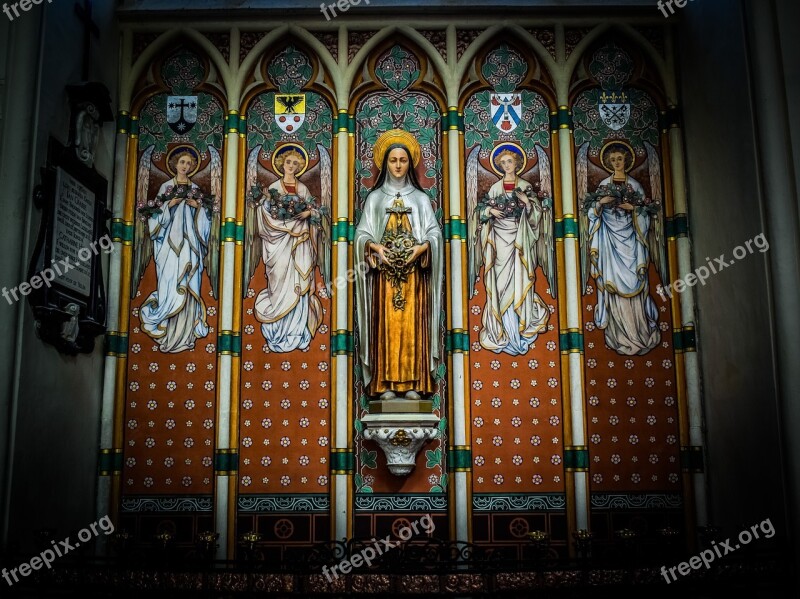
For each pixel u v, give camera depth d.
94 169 8.94
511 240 9.77
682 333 9.50
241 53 10.06
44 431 7.87
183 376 9.40
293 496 9.18
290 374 9.45
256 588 8.15
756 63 8.19
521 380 9.45
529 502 9.19
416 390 9.05
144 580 8.07
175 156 9.90
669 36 10.09
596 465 9.27
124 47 9.99
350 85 10.00
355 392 9.40
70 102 8.59
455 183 9.74
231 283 9.53
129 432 9.25
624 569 8.31
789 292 7.77
